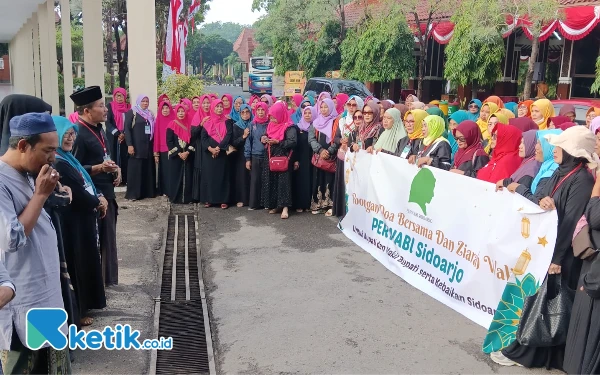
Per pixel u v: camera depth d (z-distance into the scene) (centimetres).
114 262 484
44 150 262
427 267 525
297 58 2236
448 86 2123
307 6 2133
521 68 1936
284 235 696
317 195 801
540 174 432
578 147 364
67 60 1230
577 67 1658
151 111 903
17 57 2147
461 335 433
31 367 277
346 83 1565
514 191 420
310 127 780
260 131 789
